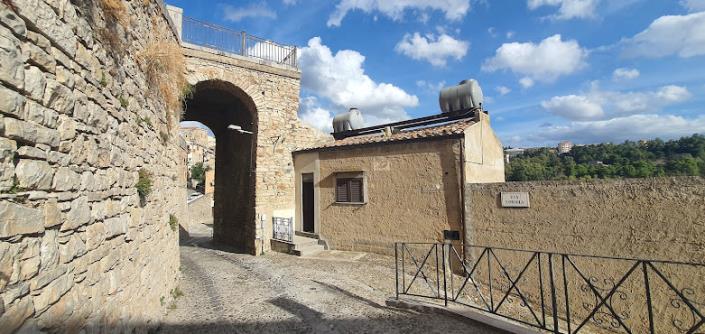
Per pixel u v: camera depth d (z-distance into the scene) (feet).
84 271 8.39
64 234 7.47
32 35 6.45
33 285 6.27
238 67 37.50
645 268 11.09
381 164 32.14
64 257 7.42
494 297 22.16
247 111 41.93
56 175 7.18
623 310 18.86
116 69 11.14
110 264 10.16
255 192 37.78
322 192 36.88
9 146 5.74
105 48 10.20
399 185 30.76
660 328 17.81
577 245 20.97
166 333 15.40
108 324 9.76
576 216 21.20
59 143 7.33
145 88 14.88
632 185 19.49
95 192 9.20
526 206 23.26
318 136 43.91
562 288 21.12
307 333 15.57
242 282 24.86
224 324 16.75
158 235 17.04
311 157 38.45
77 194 8.12
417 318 16.40
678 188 18.11
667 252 18.08
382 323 16.12
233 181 45.29
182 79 22.06
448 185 27.81
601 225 20.27
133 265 12.48
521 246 23.24
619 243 19.57
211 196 92.99
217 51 36.04
